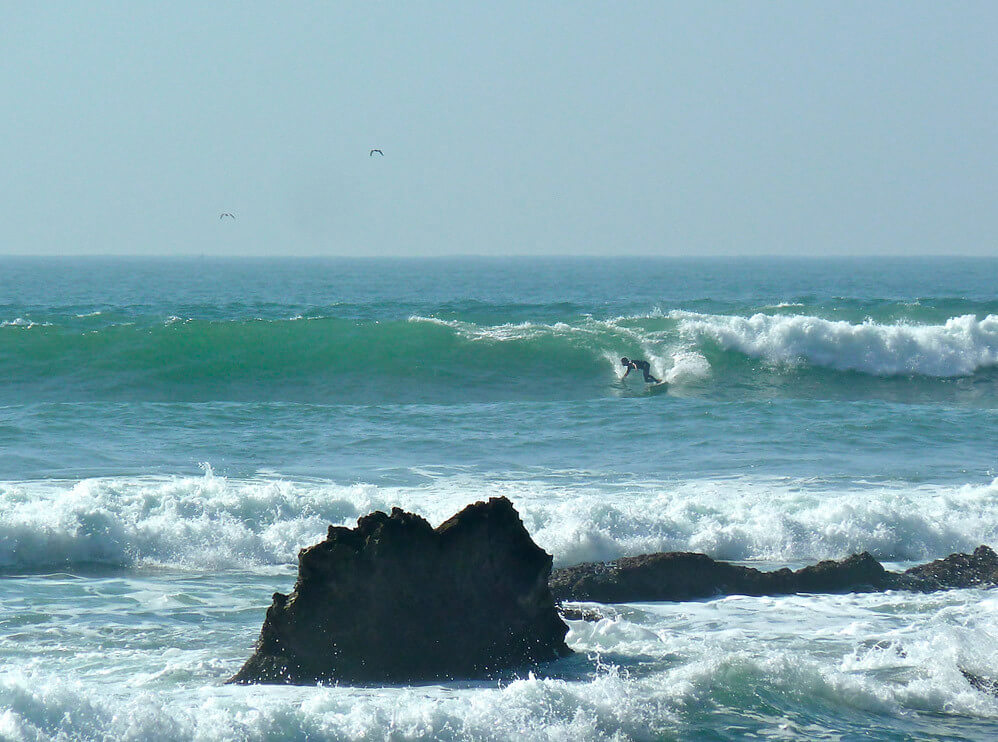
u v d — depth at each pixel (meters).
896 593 45.53
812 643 38.41
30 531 50.66
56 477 64.75
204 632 39.38
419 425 85.19
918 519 55.56
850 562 47.12
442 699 30.77
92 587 46.03
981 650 36.59
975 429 85.88
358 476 67.00
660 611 42.72
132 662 35.31
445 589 34.66
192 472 67.25
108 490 55.91
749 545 53.75
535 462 72.50
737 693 32.50
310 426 83.88
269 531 53.22
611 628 39.03
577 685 31.41
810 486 65.62
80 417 84.75
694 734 29.86
